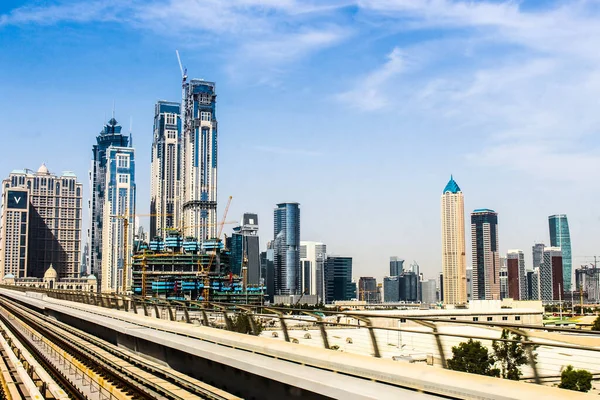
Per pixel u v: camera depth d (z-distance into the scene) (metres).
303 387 14.20
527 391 11.04
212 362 19.72
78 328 45.72
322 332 17.36
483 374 12.47
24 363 25.64
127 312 39.38
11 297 102.12
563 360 11.11
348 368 14.69
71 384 22.16
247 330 21.72
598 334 10.04
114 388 19.62
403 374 13.18
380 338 15.31
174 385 20.20
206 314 25.95
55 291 71.56
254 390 16.95
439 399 11.91
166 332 26.69
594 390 10.65
